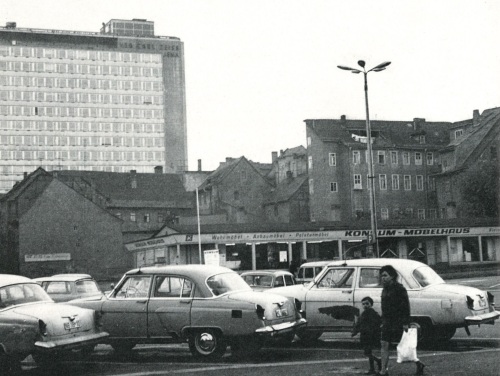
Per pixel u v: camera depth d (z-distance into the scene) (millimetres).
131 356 14711
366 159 83125
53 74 153500
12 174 148875
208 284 13641
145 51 164625
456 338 15523
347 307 14422
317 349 14664
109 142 156875
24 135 150500
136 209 94938
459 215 78125
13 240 81375
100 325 13141
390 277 10883
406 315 10805
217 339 13328
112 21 174375
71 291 20109
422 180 85375
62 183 79375
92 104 156375
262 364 12680
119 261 80875
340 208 82562
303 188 89188
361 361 12703
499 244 66500
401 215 83562
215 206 95125
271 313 13258
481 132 78938
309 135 85375
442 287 14070
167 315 13633
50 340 12102
